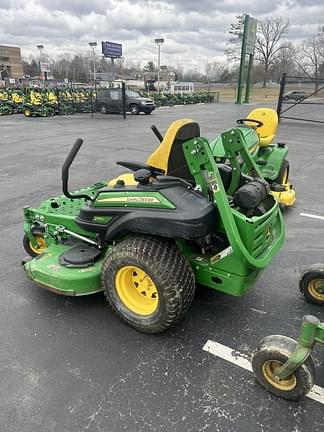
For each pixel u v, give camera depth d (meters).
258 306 3.35
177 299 2.68
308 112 22.94
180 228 2.55
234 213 2.64
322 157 9.55
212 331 3.01
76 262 3.15
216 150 4.64
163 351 2.78
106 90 23.70
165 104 31.77
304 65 64.19
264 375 2.41
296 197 6.32
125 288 2.98
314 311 3.29
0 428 2.19
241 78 31.75
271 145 6.20
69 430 2.18
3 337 2.91
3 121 19.00
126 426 2.21
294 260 4.18
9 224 5.10
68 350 2.78
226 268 2.77
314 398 2.40
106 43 41.84
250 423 2.23
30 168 8.43
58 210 3.71
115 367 2.63
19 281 3.69
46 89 23.78
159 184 2.73
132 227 2.72
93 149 10.74
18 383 2.50
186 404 2.35
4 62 95.56
